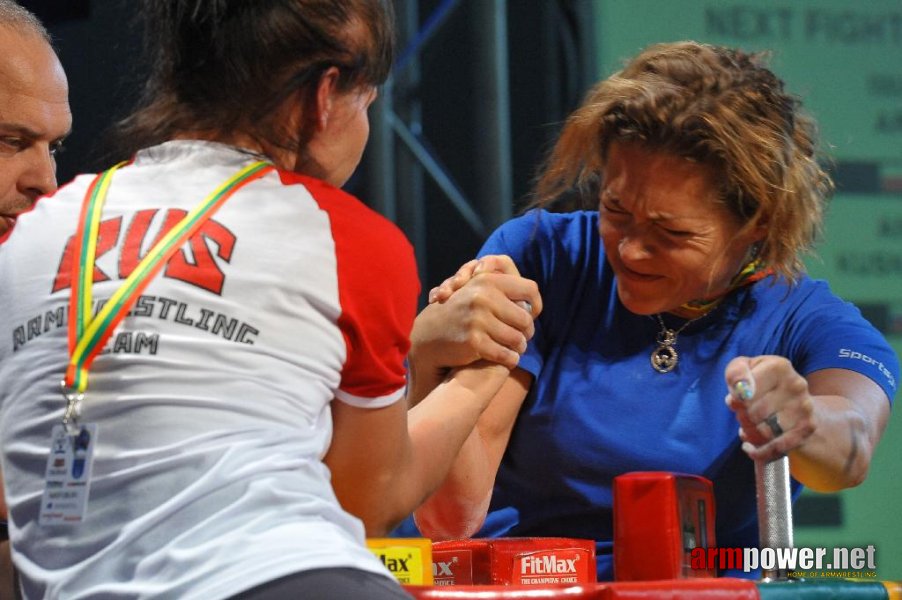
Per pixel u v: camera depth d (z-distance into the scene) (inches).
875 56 568.7
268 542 138.1
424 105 573.9
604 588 154.1
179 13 163.3
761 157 198.1
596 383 226.1
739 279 223.9
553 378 229.8
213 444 144.3
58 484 146.6
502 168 532.4
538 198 235.5
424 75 571.8
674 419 221.5
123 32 497.4
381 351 157.0
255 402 147.2
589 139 207.8
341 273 153.9
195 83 164.1
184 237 152.3
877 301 564.1
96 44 502.6
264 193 156.8
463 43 568.7
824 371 217.9
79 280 152.4
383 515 167.9
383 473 164.2
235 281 149.9
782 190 201.2
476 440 218.8
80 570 143.7
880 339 226.2
